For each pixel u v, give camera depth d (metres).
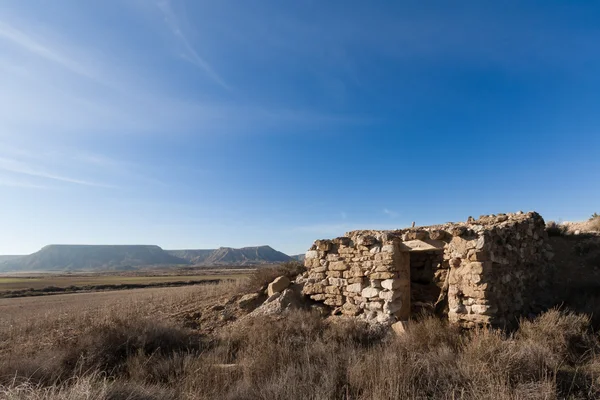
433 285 12.28
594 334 8.20
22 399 5.45
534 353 6.75
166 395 6.21
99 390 5.70
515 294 10.66
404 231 13.21
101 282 58.28
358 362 6.88
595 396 5.68
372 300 11.36
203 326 12.34
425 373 6.38
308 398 5.78
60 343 9.95
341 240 12.65
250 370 7.29
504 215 13.26
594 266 12.85
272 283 13.98
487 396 5.23
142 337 9.73
